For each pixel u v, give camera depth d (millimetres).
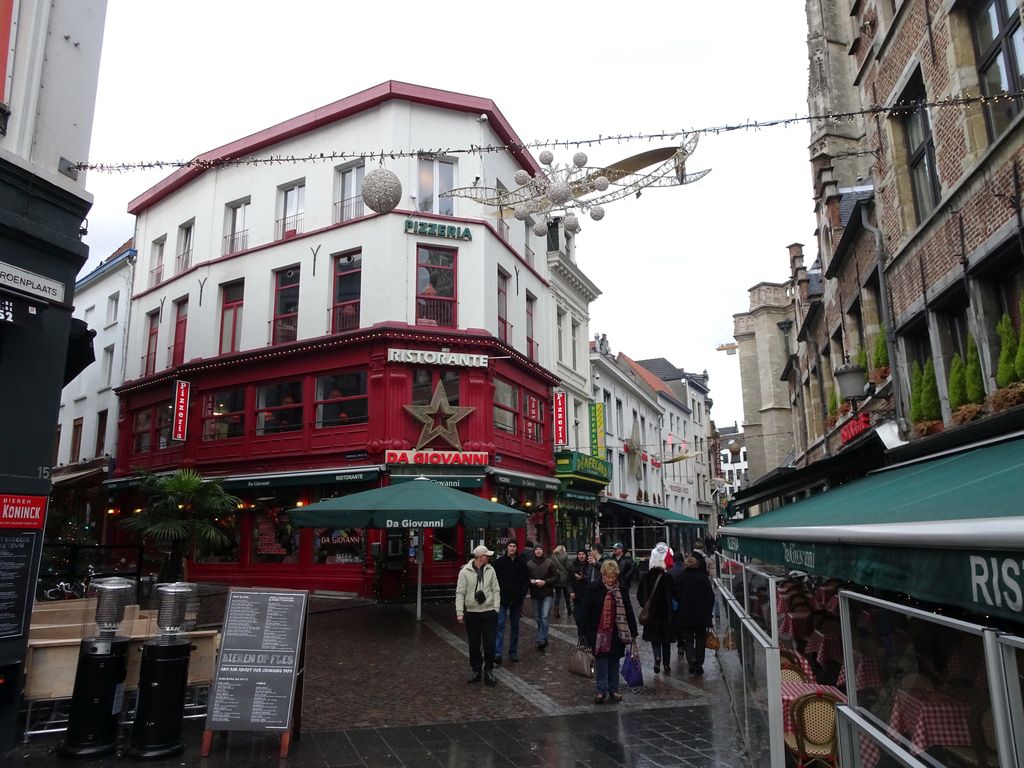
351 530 19016
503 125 21859
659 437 43156
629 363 45469
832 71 17047
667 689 8398
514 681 8742
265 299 21625
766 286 31547
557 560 14562
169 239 25391
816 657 7664
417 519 12531
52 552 13461
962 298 8516
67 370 9617
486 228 20906
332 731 6559
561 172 7582
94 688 5812
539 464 23547
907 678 3033
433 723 6852
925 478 5160
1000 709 2215
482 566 8773
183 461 22141
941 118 8531
